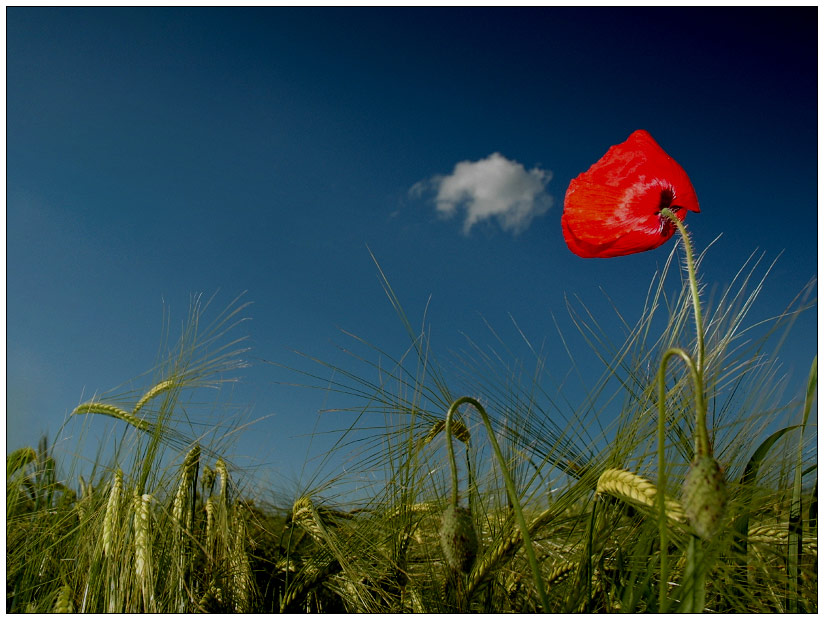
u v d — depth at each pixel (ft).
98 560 1.23
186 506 1.52
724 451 1.08
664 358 0.72
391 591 1.29
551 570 1.18
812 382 1.05
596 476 1.06
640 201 1.07
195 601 1.27
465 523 0.76
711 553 0.87
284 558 1.55
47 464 1.69
